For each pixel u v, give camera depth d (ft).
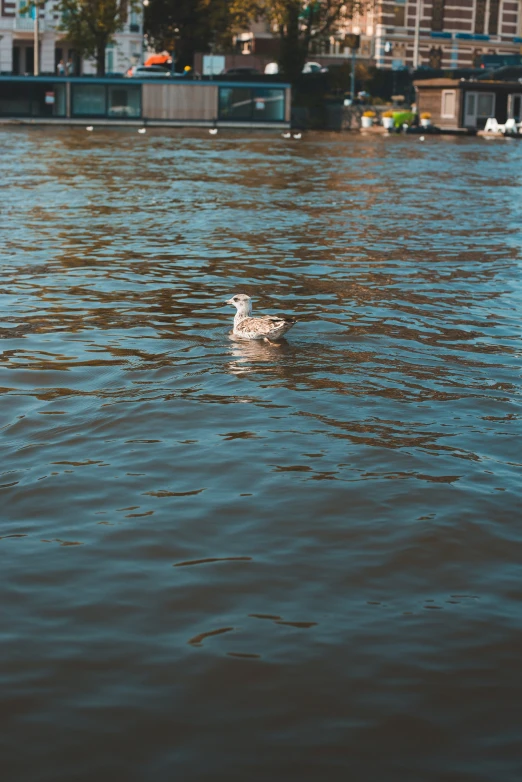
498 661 16.05
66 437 25.85
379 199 89.51
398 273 51.49
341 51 317.01
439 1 321.11
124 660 15.99
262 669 15.76
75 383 30.66
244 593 18.08
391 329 38.60
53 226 65.82
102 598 17.87
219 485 22.70
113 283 47.21
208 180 103.81
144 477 23.16
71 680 15.46
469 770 13.53
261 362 32.91
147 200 83.15
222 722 14.52
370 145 185.37
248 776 13.42
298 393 29.45
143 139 178.60
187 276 49.47
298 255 56.75
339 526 20.70
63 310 41.19
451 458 24.49
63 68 267.80
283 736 14.23
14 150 138.21
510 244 62.90
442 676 15.62
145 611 17.46
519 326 39.81
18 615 17.28
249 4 264.52
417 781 13.33
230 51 307.99
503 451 25.13
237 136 202.49
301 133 226.99
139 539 20.11
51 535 20.34
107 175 105.60
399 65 319.47
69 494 22.29
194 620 17.19
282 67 274.57
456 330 38.81
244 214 75.56
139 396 29.09
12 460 24.39
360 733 14.28
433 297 45.39
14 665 15.80
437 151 169.99
